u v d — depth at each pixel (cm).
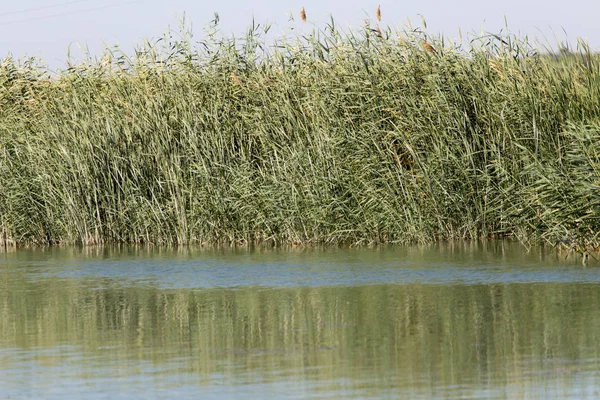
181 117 5481
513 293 3394
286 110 5212
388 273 3966
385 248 4819
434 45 5044
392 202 4931
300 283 3800
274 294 3559
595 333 2684
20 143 5769
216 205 5322
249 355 2534
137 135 5584
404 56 5128
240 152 5369
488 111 4847
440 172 4866
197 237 5394
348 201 5000
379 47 5175
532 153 4594
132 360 2508
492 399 2041
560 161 4331
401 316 3033
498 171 4803
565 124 4581
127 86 5694
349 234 5041
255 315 3133
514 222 4709
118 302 3484
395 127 4888
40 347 2702
